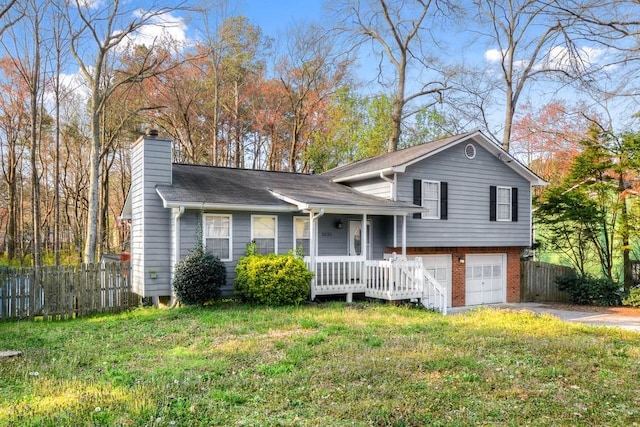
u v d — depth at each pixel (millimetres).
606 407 5359
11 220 30219
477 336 9195
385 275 14156
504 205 18984
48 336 9312
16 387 5996
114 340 8883
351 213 14734
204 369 6766
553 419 5000
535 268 20172
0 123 28250
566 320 14148
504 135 26125
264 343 8375
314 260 13969
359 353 7648
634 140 18281
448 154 17562
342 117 31234
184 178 15164
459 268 18219
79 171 32812
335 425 4777
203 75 29438
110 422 4789
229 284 14016
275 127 33375
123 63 23703
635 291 17172
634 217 18094
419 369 6746
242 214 14281
